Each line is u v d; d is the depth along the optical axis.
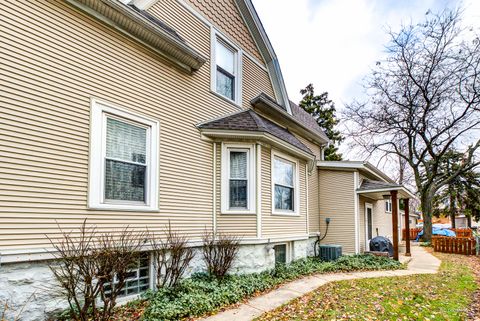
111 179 4.83
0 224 3.50
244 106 8.51
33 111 3.92
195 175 6.44
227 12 8.25
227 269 6.18
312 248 11.16
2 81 3.66
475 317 4.53
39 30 4.08
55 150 4.11
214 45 7.57
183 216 6.01
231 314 4.60
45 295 3.84
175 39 5.70
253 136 6.96
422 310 4.85
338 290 6.21
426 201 18.27
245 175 7.15
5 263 3.52
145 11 5.83
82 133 4.46
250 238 6.86
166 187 5.73
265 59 9.78
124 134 5.13
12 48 3.79
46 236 3.89
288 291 6.07
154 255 5.41
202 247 6.34
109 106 4.89
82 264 3.63
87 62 4.63
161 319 4.05
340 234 11.45
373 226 14.09
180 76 6.41
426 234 17.97
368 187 11.38
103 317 3.77
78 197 4.31
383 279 7.43
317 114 29.62
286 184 8.69
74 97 4.41
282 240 7.91
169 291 4.84
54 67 4.21
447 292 6.15
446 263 10.45
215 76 7.45
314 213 11.54
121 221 4.84
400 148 19.44
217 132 6.77
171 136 6.00
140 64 5.52
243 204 7.05
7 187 3.59
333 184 11.89
